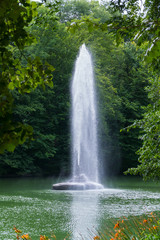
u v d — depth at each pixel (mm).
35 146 31781
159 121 9172
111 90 33656
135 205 13438
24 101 29766
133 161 38719
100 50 34094
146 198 15719
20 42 2484
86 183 20562
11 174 33062
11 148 2029
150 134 9336
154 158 9344
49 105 32094
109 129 35844
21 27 2359
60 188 19734
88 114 30188
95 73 33188
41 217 11008
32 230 9156
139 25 3764
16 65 2629
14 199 15328
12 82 2695
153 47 3551
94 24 3727
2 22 2246
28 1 2404
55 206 13297
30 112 31016
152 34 3650
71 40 33312
